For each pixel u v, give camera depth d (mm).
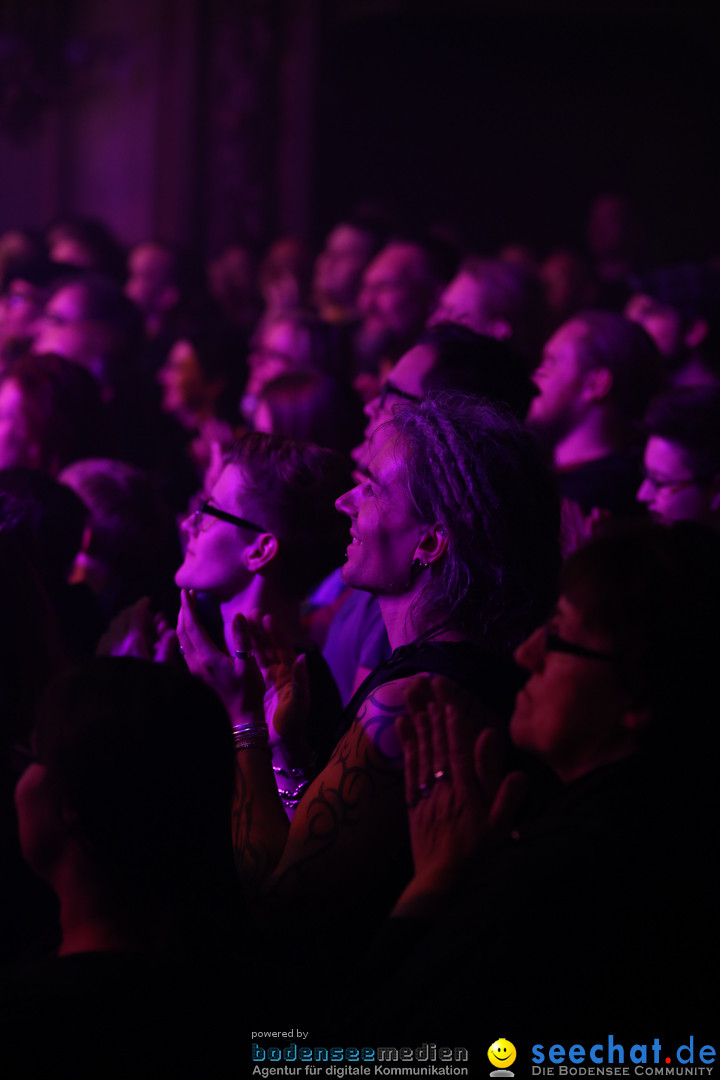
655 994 1574
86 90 12914
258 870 2043
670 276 5691
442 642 2143
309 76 12633
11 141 13164
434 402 2381
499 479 2203
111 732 1597
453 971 1591
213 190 12680
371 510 2262
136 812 1589
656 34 13430
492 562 2180
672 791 1673
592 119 14055
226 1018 1589
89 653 3182
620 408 4172
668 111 13930
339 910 2002
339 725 2260
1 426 4055
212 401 5648
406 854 2021
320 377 3947
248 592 2752
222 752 1698
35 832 1616
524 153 14227
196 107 12578
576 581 1754
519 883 1587
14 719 2424
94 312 5922
